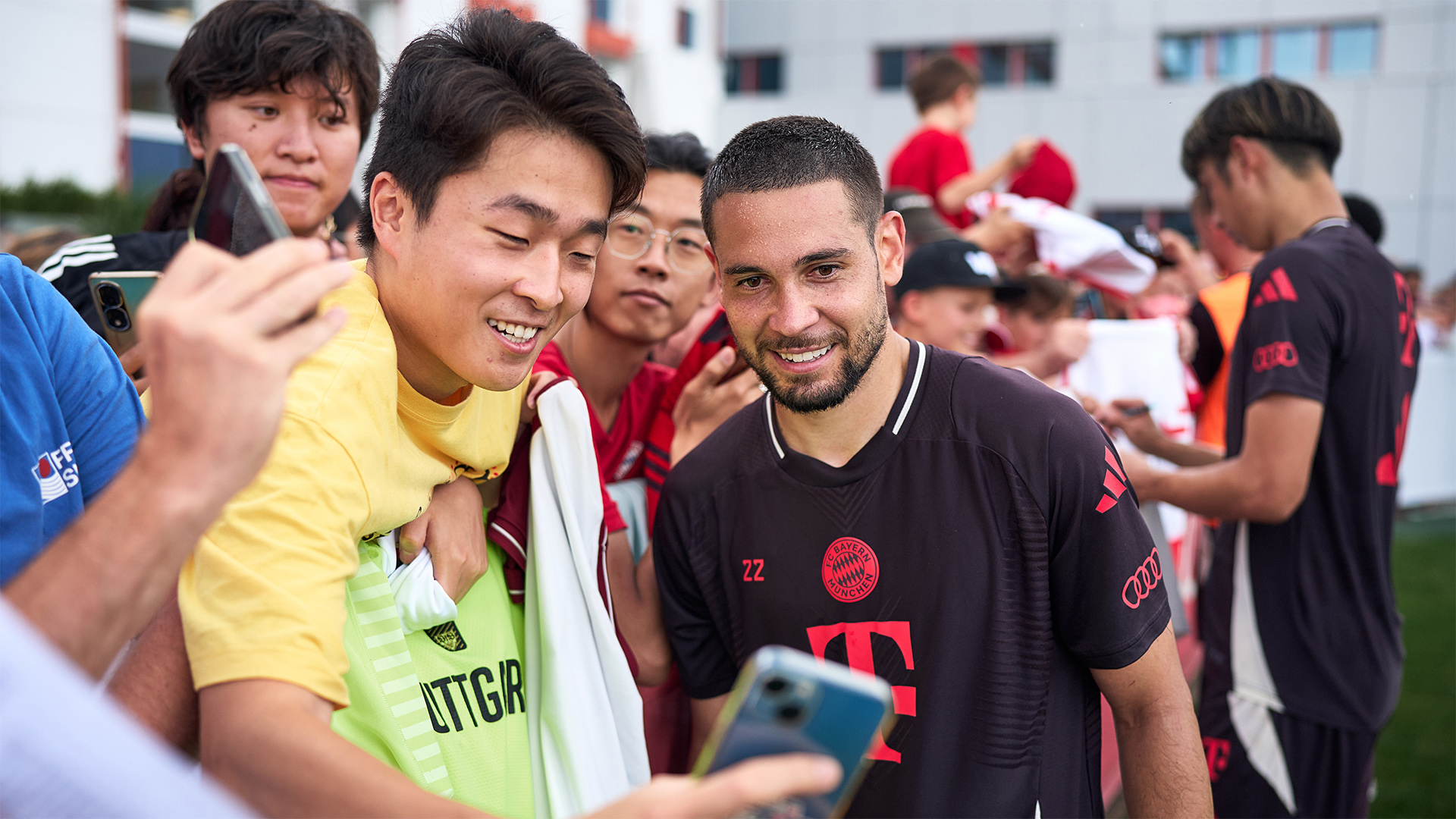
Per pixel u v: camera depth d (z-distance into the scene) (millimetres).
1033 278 3262
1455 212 15547
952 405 1312
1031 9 17359
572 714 1298
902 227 1374
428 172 1063
